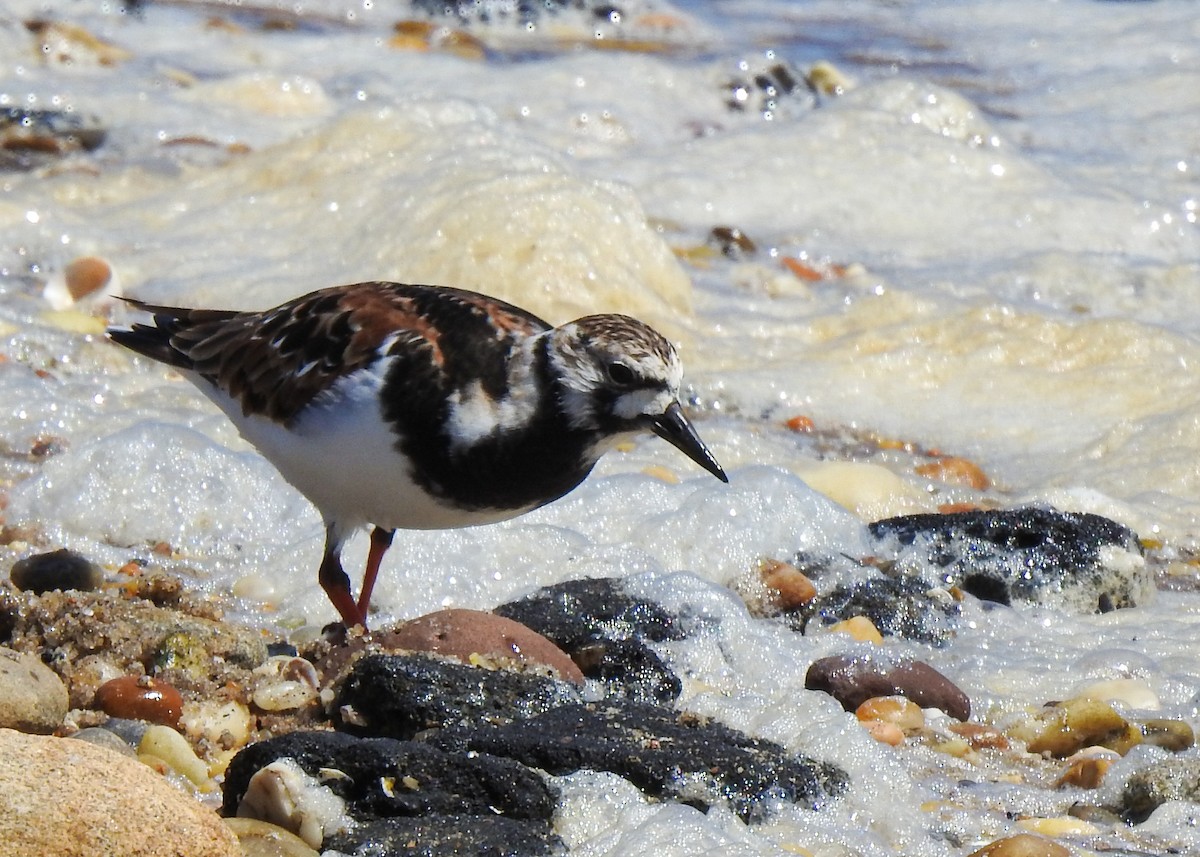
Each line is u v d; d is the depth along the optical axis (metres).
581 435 8.65
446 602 10.30
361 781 7.23
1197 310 17.11
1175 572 11.82
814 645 9.89
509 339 8.61
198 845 6.21
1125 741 8.89
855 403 14.61
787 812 7.64
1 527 10.64
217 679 8.59
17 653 7.90
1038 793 8.30
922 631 10.41
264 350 9.22
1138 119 22.77
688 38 26.14
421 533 10.68
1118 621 10.87
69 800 6.08
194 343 9.90
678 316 15.68
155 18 23.64
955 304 16.52
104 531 10.81
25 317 14.28
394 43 23.64
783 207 18.86
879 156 19.89
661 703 8.82
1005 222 18.86
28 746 6.26
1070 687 9.66
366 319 8.84
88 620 8.68
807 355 15.39
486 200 15.51
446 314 8.77
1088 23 27.75
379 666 8.09
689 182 19.16
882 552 11.33
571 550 10.75
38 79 20.03
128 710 8.14
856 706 9.18
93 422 12.31
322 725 8.26
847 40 26.75
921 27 27.81
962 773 8.52
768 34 26.88
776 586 10.60
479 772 7.29
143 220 16.47
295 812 7.03
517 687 8.17
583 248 15.30
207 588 10.33
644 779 7.57
